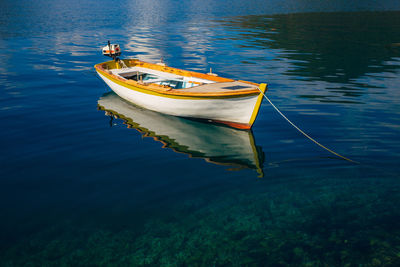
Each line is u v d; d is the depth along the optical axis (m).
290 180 7.58
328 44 24.55
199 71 17.27
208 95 10.35
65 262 5.31
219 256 5.43
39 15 43.88
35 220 6.23
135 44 25.16
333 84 14.81
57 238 5.82
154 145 9.52
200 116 11.42
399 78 15.58
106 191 7.17
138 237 5.86
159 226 6.14
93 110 12.20
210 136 10.32
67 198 6.89
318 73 16.77
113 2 71.44
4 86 14.62
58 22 37.44
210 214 6.47
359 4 58.56
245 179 7.68
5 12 46.41
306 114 11.34
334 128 10.14
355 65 18.36
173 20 39.91
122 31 31.55
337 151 8.75
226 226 6.13
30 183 7.39
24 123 10.73
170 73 13.86
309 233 5.91
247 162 8.48
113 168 8.14
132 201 6.85
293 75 16.45
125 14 47.16
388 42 24.98
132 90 12.39
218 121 11.40
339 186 7.27
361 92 13.55
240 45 24.53
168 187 7.36
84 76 16.67
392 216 6.25
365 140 9.28
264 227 6.09
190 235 5.91
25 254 5.46
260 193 7.13
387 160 8.21
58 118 11.29
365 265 5.16
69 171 7.93
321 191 7.12
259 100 10.06
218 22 37.62
